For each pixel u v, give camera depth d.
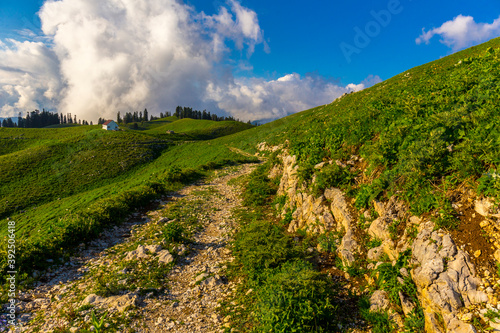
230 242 13.20
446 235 6.40
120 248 12.86
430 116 9.55
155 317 7.89
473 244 6.00
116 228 15.20
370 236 8.73
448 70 20.47
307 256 9.57
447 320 5.37
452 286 5.64
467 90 11.36
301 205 13.18
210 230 14.99
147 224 16.06
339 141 13.74
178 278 10.20
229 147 78.62
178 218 16.73
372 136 12.30
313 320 6.59
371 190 9.33
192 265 11.16
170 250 12.05
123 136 108.00
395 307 6.55
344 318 6.91
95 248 12.79
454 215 6.66
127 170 74.75
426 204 7.28
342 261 8.95
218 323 7.55
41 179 66.75
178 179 28.28
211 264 11.19
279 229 12.66
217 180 30.14
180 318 7.86
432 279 5.95
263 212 17.05
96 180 68.12
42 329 7.38
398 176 8.67
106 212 15.88
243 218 16.38
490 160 6.48
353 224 9.57
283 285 7.45
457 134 8.14
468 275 5.66
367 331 6.41
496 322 4.83
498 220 5.89
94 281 9.89
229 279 9.92
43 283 9.74
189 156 79.75
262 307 7.07
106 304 8.41
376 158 10.05
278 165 23.80
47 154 82.81
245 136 89.62
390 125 11.37
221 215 17.48
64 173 70.75
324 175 12.04
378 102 16.44
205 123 196.50
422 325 5.85
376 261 7.95
